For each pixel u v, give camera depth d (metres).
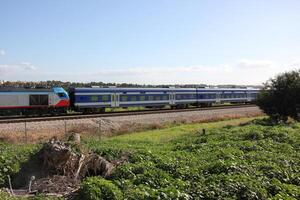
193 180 13.04
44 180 14.76
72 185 14.28
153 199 10.78
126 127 33.00
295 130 25.58
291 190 11.45
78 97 47.44
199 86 67.31
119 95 51.72
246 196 10.96
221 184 11.83
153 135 29.70
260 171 13.69
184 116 42.91
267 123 34.31
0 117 39.38
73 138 21.56
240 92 74.12
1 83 51.06
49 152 15.97
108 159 17.42
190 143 22.64
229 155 16.59
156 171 13.74
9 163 16.27
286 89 36.38
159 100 57.06
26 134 25.50
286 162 15.34
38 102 42.69
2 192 12.55
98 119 35.50
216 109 54.56
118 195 11.30
